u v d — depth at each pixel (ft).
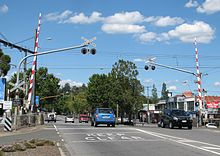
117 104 252.21
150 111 307.37
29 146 53.26
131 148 57.11
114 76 254.47
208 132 100.01
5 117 96.17
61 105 480.64
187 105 295.28
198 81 151.12
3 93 119.75
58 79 359.66
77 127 120.26
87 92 294.66
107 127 122.42
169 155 48.75
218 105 249.55
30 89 134.82
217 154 49.49
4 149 48.60
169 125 124.77
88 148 57.21
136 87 253.65
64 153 49.16
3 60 193.88
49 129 106.42
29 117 123.65
